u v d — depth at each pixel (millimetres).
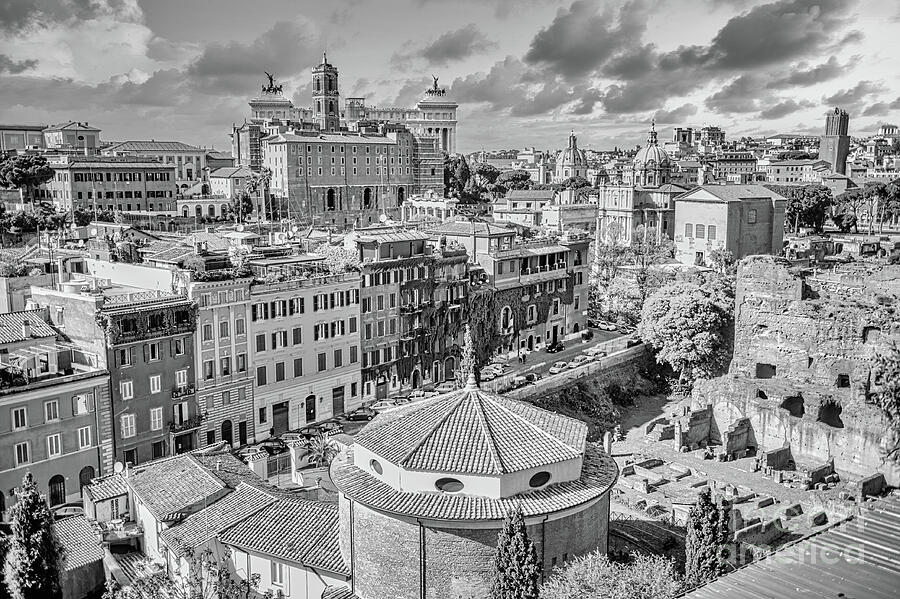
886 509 36438
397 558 49562
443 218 197250
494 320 143500
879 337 97375
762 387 102688
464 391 55781
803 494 86250
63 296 94688
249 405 106875
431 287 131750
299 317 112125
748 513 79500
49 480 86250
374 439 53125
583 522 50844
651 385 132250
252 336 106250
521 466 49188
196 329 99500
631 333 154125
